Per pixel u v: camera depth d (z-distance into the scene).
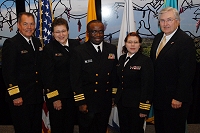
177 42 2.00
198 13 3.29
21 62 2.16
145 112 2.05
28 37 2.22
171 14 1.99
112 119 2.96
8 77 2.09
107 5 3.29
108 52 2.16
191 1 3.27
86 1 3.29
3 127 3.33
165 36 2.12
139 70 2.08
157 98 2.11
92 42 2.12
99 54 2.12
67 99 2.28
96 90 2.10
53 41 2.25
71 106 2.30
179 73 1.99
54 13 3.32
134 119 2.12
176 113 2.06
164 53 2.04
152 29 3.33
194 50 1.99
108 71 2.13
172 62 2.00
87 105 2.12
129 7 2.84
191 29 3.31
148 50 3.34
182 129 2.09
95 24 2.07
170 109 2.06
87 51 2.10
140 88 2.12
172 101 2.02
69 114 2.31
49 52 2.18
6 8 3.30
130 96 2.12
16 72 2.15
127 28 2.83
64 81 2.22
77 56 2.09
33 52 2.23
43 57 2.20
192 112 3.37
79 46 2.14
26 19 2.13
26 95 2.19
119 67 2.20
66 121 2.32
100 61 2.11
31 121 2.31
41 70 2.21
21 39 2.18
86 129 2.16
